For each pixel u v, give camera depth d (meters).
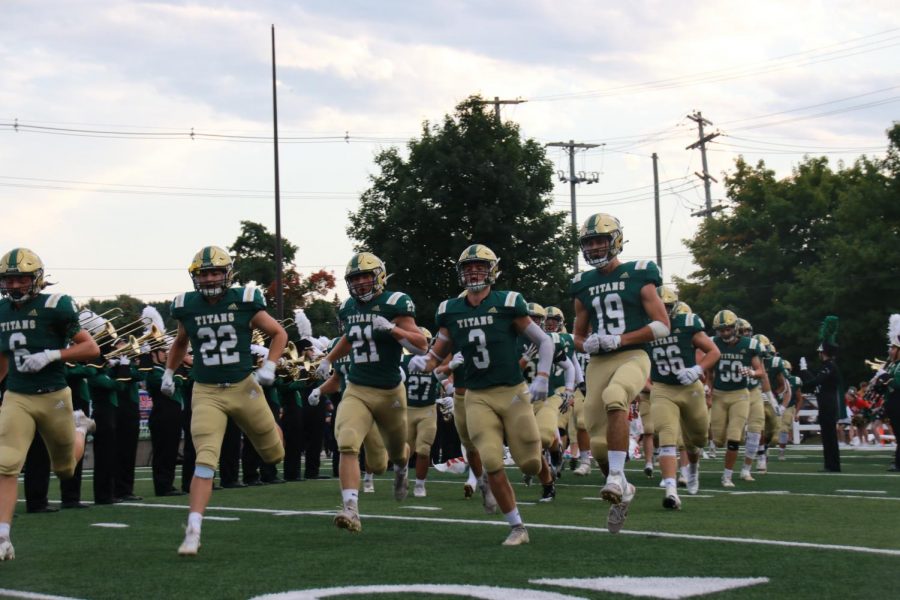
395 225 33.34
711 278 44.75
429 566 6.20
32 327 7.33
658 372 10.28
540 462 7.50
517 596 5.17
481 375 7.36
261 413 7.64
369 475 12.53
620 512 7.55
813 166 45.88
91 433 11.01
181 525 8.77
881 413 22.97
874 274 34.53
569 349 13.71
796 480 13.95
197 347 7.52
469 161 32.72
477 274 7.33
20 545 7.52
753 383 13.86
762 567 6.08
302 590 5.43
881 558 6.43
